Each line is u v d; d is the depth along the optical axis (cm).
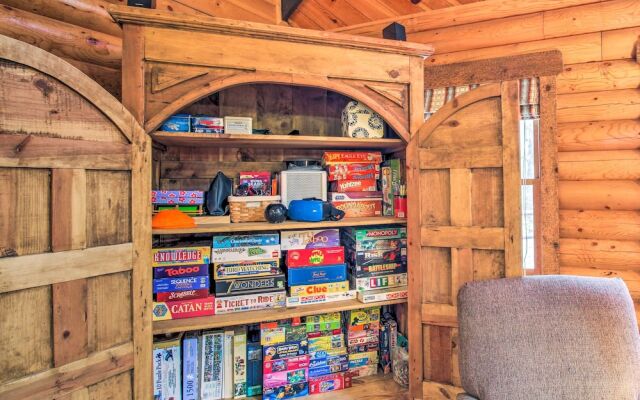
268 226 159
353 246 184
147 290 131
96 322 117
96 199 118
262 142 170
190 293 156
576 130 210
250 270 165
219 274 161
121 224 124
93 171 117
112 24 175
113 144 122
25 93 101
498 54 216
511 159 149
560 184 215
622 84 203
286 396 166
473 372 112
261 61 147
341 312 187
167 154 182
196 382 159
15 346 99
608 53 204
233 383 164
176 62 138
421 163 165
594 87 207
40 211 105
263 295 165
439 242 162
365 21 235
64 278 109
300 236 173
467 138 157
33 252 103
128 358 125
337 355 179
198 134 147
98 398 117
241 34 145
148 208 132
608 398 104
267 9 221
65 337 109
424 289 165
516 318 114
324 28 240
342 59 159
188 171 185
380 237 184
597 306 114
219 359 162
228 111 192
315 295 174
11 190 99
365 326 186
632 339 110
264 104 199
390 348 188
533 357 109
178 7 182
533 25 211
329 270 177
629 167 205
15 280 99
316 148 203
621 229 208
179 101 138
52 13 158
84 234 114
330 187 195
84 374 113
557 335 111
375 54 164
